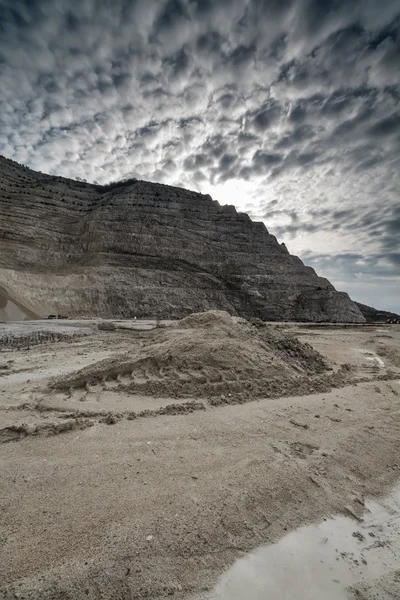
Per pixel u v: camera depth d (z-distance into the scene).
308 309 62.28
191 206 78.56
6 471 4.12
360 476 4.62
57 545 2.87
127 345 18.73
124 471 4.18
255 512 3.55
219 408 6.94
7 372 10.54
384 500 4.20
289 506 3.76
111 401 7.08
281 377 8.98
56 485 3.81
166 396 7.50
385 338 31.36
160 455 4.66
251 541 3.19
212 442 5.19
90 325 31.23
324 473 4.51
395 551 3.33
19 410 6.55
